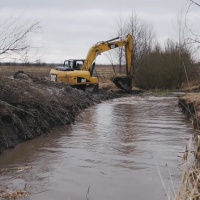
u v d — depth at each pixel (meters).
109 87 32.66
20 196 6.70
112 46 28.33
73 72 25.20
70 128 13.80
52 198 6.64
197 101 15.56
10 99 12.17
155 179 7.68
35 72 40.84
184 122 15.32
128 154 9.80
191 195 4.26
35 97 13.57
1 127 10.38
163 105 22.41
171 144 10.96
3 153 9.82
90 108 20.70
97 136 12.28
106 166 8.67
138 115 17.72
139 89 34.66
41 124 12.61
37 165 8.74
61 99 16.72
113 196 6.78
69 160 9.19
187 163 4.98
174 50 36.34
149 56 37.00
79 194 6.86
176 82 35.72
